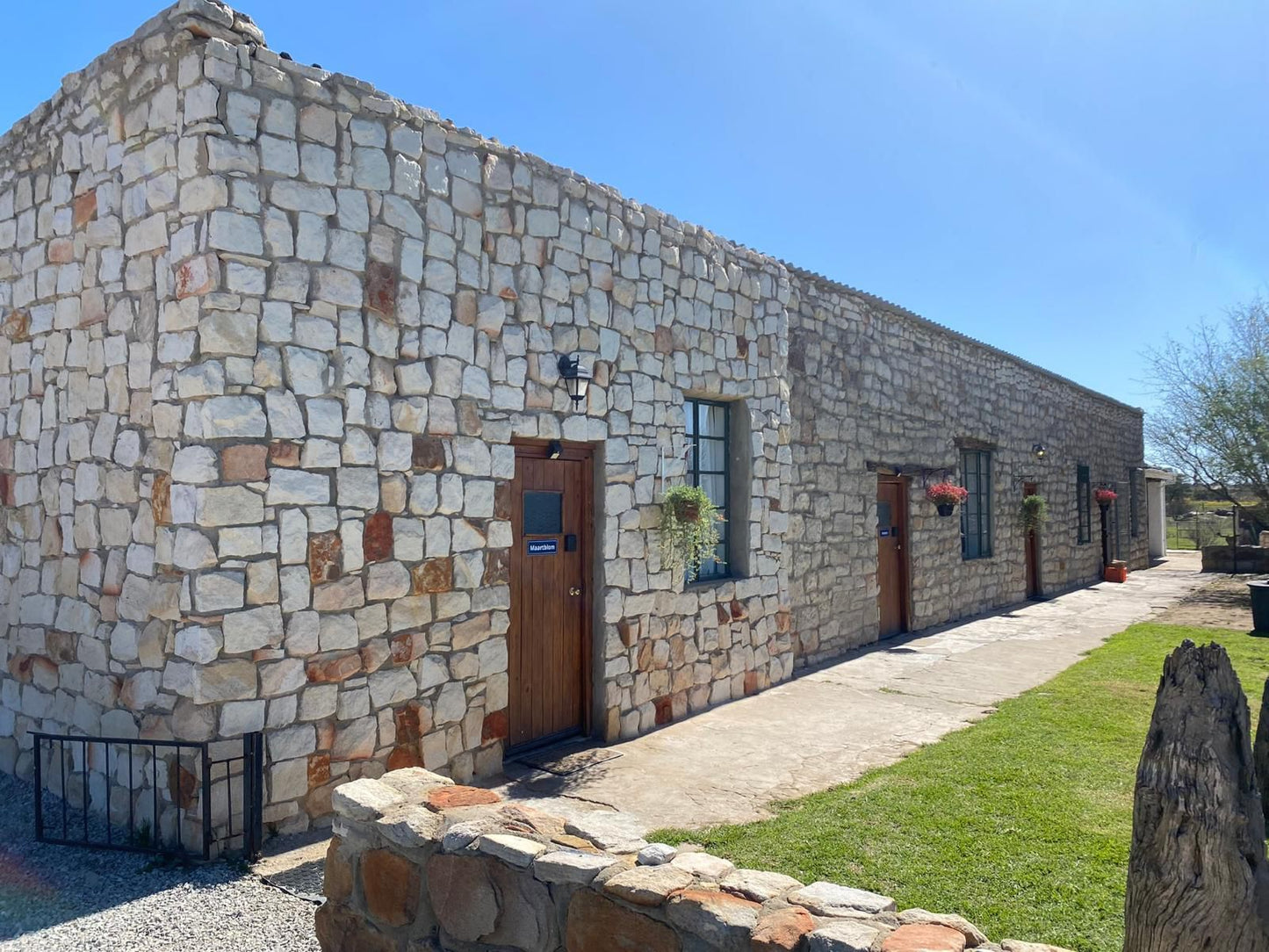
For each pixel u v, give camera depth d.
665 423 6.61
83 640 4.68
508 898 2.59
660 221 6.63
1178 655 1.99
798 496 8.63
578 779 5.15
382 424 4.62
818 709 6.89
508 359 5.35
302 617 4.26
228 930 3.26
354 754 4.47
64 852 4.07
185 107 4.06
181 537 3.99
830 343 9.21
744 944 2.12
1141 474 21.47
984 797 4.54
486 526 5.20
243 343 4.05
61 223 4.95
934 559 11.35
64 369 4.89
